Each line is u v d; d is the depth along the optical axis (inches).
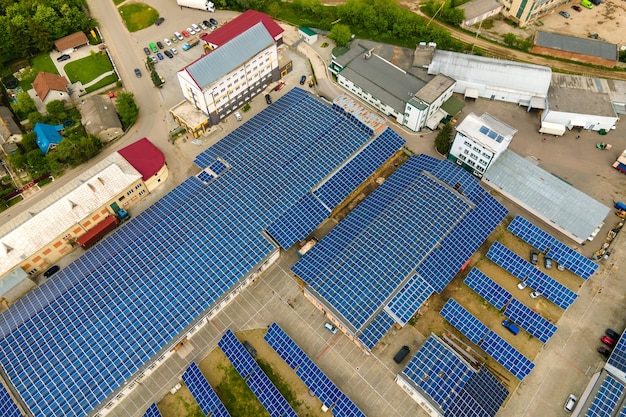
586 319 4229.8
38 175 5383.9
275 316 4281.5
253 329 4207.7
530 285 4377.5
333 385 3764.8
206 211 4729.3
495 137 4896.7
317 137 5344.5
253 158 5157.5
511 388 3860.7
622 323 4192.9
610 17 7249.0
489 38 6973.4
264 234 4574.3
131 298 4101.9
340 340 4131.4
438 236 4498.0
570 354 4040.4
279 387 3885.3
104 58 6771.7
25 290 4409.5
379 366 3988.7
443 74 6018.7
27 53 6742.1
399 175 5118.1
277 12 7273.6
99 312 4018.2
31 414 3521.2
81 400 3572.8
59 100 5954.7
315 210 4808.1
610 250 4667.8
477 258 4643.2
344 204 5103.3
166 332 3924.7
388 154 5319.9
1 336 3927.2
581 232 4630.9
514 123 5861.2
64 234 4574.3
